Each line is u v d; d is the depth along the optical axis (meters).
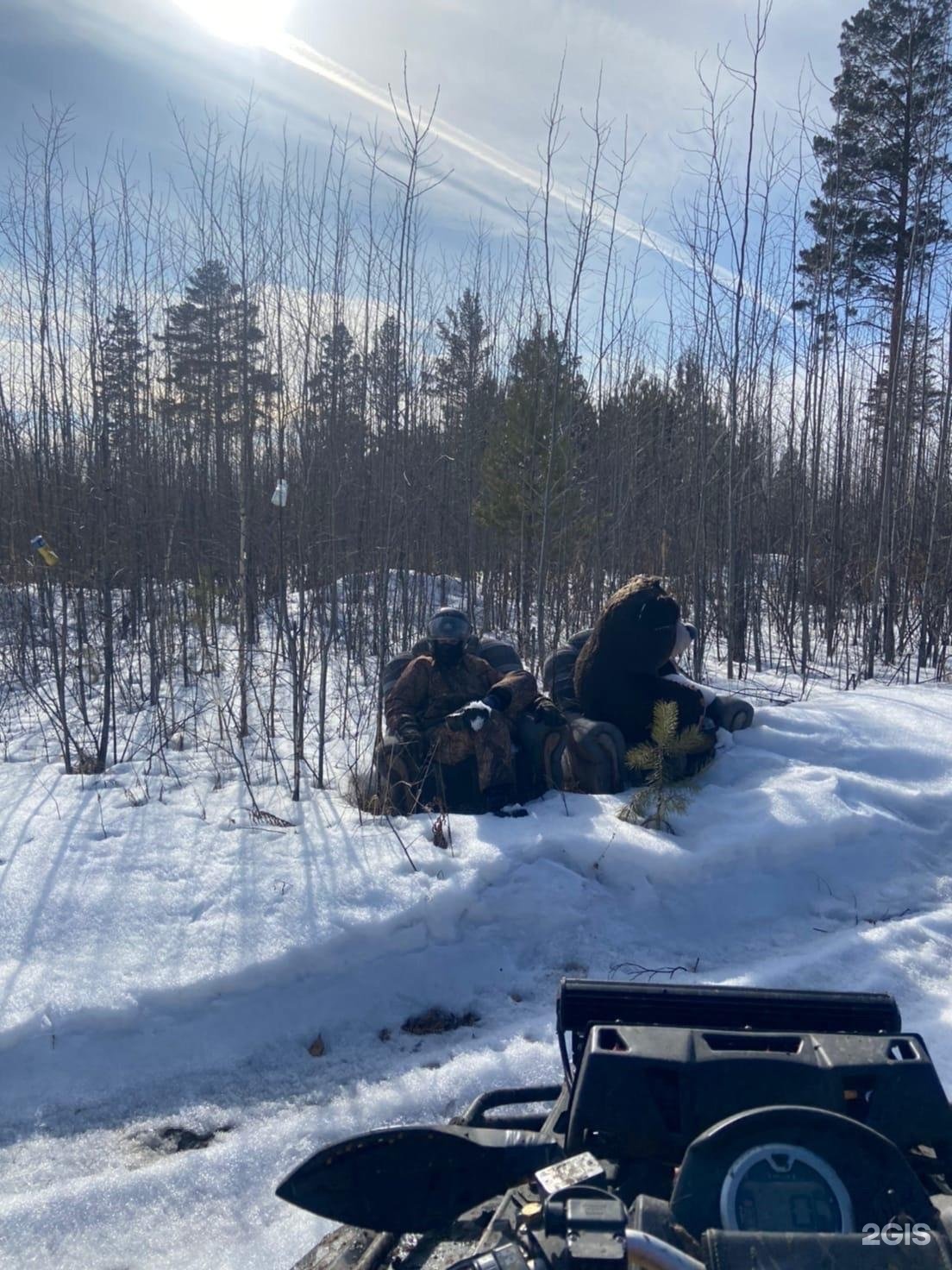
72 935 4.21
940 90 10.95
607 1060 2.34
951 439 10.69
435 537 11.02
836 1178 1.95
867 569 11.18
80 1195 3.04
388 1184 2.35
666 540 10.67
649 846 5.18
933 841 5.73
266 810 5.69
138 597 8.63
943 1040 3.80
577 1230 1.71
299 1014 4.07
